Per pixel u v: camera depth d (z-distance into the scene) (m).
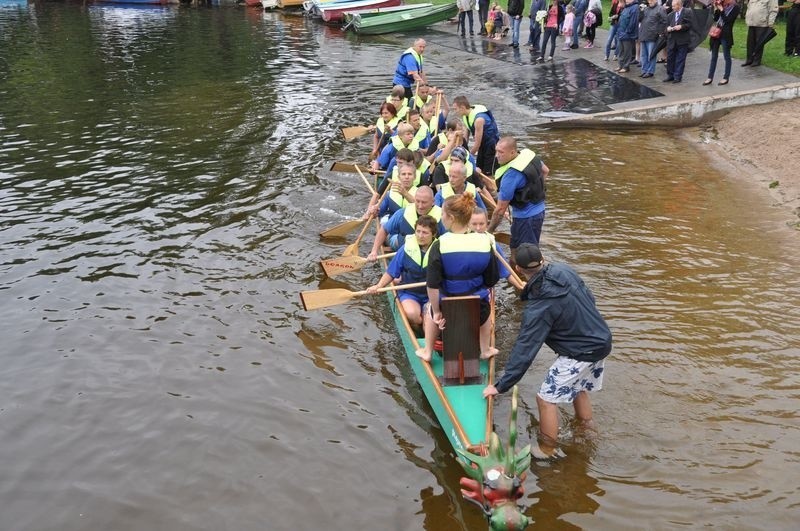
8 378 6.90
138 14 34.06
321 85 19.34
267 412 6.44
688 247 9.40
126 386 6.80
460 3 25.86
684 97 15.48
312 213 10.78
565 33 21.61
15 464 5.86
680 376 6.67
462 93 18.36
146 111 16.69
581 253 9.26
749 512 5.14
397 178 8.80
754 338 7.25
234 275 8.88
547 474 5.58
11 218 10.55
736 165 12.78
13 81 19.66
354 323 7.88
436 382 6.09
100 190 11.73
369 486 5.59
